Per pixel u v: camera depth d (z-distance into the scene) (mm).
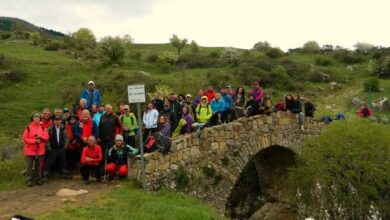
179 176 13633
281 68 48875
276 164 24734
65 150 13500
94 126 13531
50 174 13688
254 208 26266
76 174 13961
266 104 18984
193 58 59094
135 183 12383
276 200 25641
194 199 12844
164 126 13773
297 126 21438
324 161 19922
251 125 17781
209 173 15016
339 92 47062
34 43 62688
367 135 19531
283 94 44250
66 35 70750
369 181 19312
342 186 19328
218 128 15781
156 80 38906
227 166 15953
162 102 15727
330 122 24062
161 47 77250
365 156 19391
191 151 14477
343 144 19609
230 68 53656
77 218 9320
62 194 11469
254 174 27312
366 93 43875
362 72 55344
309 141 20812
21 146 20469
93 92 15188
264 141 18641
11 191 11984
